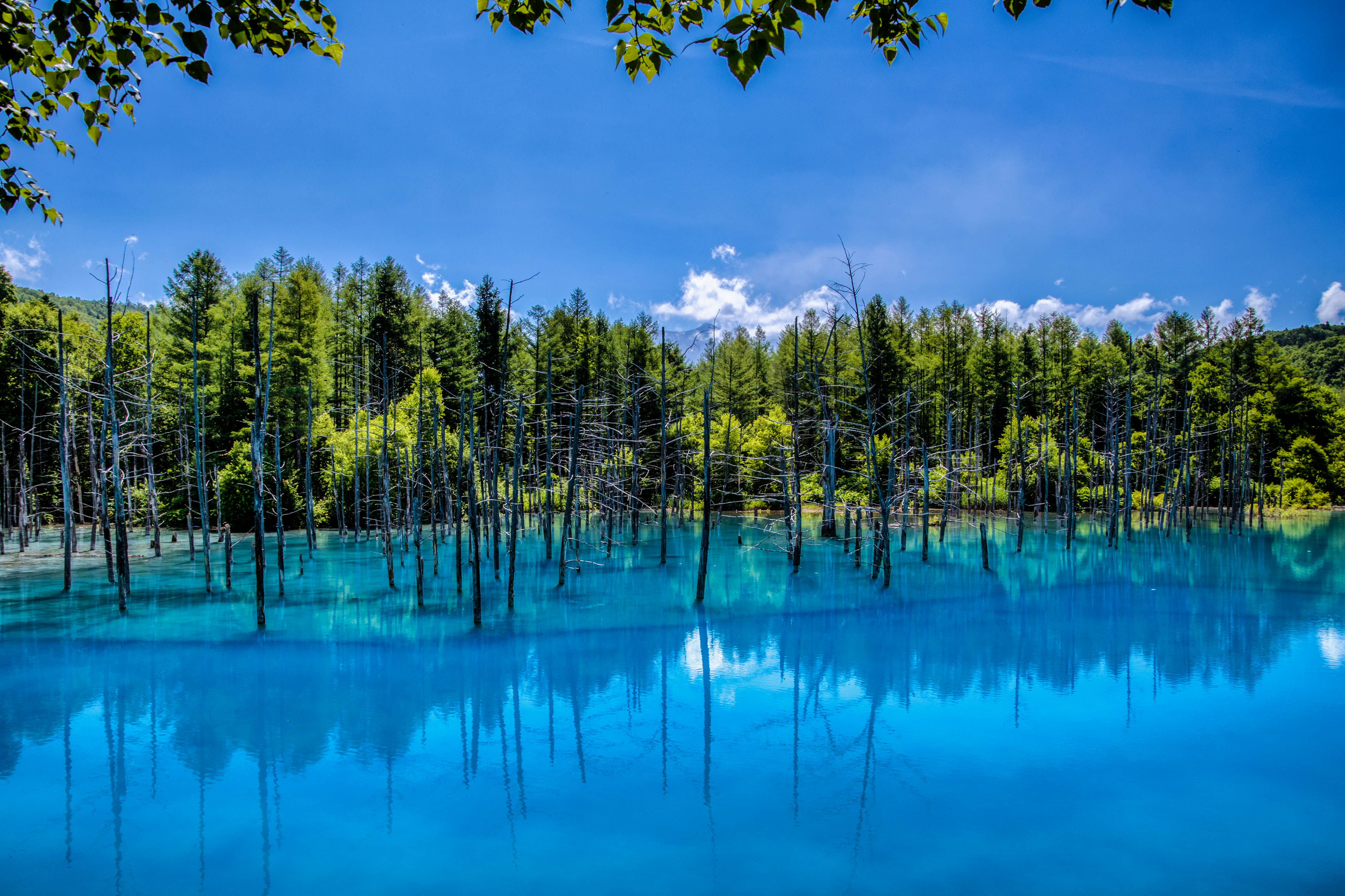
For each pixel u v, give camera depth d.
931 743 12.82
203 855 9.30
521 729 13.65
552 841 9.66
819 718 14.12
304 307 50.16
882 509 26.92
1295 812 10.32
